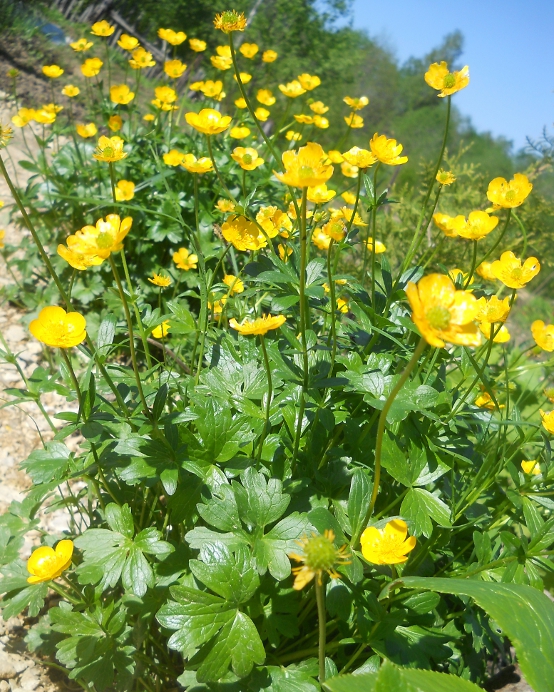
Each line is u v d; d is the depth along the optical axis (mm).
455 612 383
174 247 716
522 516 386
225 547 287
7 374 627
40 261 738
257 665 308
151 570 301
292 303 337
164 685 364
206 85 718
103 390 356
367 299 419
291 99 702
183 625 278
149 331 373
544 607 272
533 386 610
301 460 355
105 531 313
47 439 566
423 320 200
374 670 299
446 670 360
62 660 321
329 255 338
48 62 1716
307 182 257
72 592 379
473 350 421
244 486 305
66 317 276
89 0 2307
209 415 323
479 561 343
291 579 319
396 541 275
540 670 247
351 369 356
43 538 398
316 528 282
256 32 2725
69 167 789
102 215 746
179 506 318
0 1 1831
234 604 285
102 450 342
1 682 373
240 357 399
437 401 364
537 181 990
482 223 378
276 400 344
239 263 701
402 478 332
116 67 1862
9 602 351
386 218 908
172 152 579
